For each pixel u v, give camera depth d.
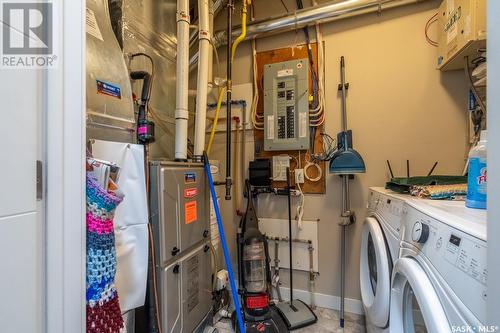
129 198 1.07
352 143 1.90
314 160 2.01
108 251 0.76
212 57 2.16
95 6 1.10
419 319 0.86
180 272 1.37
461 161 1.70
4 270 0.53
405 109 1.81
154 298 1.18
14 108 0.56
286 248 2.08
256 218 1.93
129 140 1.17
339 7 1.80
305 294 2.03
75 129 0.69
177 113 1.61
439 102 1.74
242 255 1.81
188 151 2.09
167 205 1.28
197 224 1.58
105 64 1.07
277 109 2.03
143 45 1.54
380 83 1.87
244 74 2.24
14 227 0.55
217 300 1.88
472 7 1.26
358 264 1.91
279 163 2.07
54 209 0.63
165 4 1.76
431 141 1.76
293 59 2.07
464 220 0.67
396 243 1.04
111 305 0.75
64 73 0.67
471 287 0.53
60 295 0.64
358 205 1.91
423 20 1.76
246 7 2.03
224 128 2.27
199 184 1.62
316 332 1.66
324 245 2.00
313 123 2.01
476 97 1.48
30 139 0.59
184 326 1.40
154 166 1.25
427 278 0.72
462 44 1.34
